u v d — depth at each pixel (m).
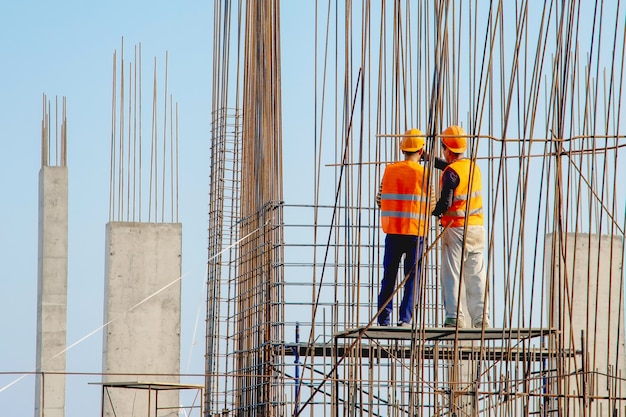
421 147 38.25
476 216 37.22
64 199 58.03
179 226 60.34
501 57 33.88
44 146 58.50
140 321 59.25
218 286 54.97
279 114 43.53
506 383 32.81
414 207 37.62
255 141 46.97
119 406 57.75
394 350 42.16
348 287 37.97
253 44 47.84
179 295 59.88
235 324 50.50
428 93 38.50
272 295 43.97
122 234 59.78
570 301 34.34
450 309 36.59
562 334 32.31
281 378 40.22
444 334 36.12
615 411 32.91
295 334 44.12
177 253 60.16
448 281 36.81
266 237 44.62
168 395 58.81
